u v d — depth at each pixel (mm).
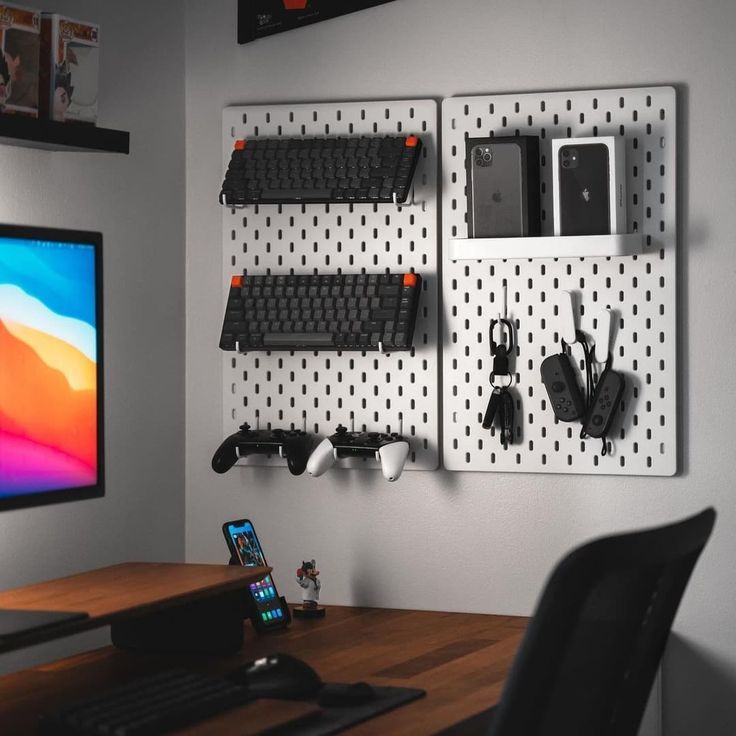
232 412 2771
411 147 2586
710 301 2496
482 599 2639
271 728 1641
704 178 2496
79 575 2229
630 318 2531
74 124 2156
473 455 2623
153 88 2688
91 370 2016
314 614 2598
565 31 2568
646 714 2508
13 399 1857
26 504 1879
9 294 1847
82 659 2213
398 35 2670
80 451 1994
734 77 2473
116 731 1572
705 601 2508
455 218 2629
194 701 1693
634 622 1591
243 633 2287
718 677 2506
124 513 2613
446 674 2080
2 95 2027
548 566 2596
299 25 2719
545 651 1338
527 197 2500
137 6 2635
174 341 2764
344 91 2709
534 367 2588
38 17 2092
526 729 1357
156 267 2703
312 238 2715
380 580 2703
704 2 2486
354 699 1810
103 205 2529
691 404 2514
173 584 2137
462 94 2637
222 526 2576
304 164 2621
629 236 2430
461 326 2625
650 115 2508
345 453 2621
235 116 2752
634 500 2549
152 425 2695
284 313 2641
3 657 2291
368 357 2686
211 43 2783
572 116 2557
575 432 2566
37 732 1742
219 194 2764
